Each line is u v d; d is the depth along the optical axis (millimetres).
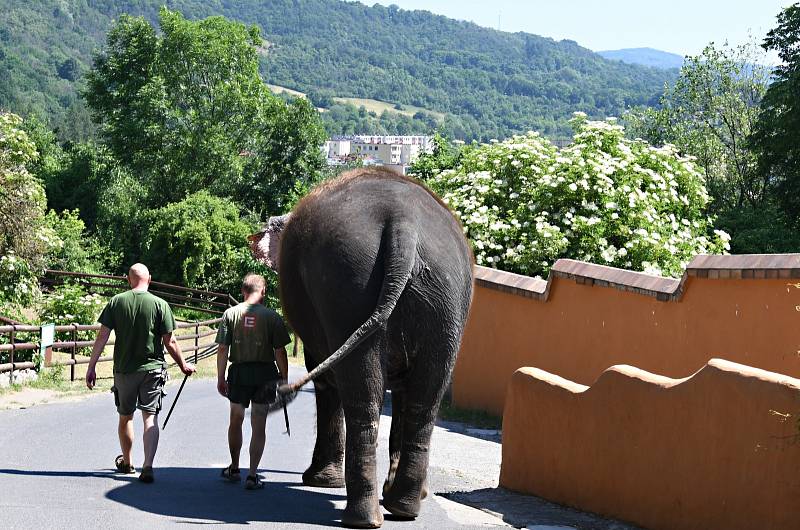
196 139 54938
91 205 55062
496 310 13625
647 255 16891
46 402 14133
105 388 16438
